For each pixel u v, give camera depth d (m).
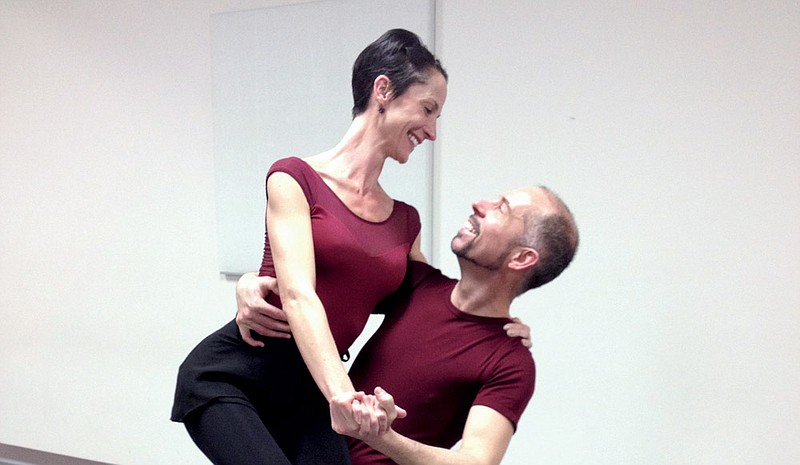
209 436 1.71
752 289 2.78
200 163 3.64
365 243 1.75
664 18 2.78
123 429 4.07
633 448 2.99
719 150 2.76
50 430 4.26
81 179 3.94
